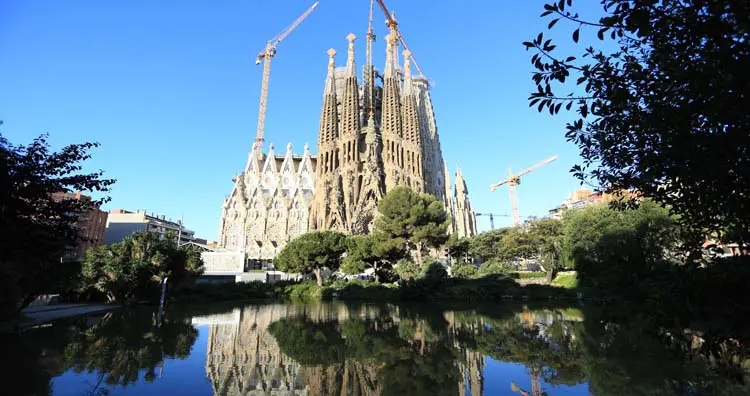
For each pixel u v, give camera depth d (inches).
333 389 507.8
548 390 505.7
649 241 1424.7
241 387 512.1
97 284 1509.6
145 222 5093.5
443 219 2363.4
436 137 5748.0
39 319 1042.7
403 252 2426.2
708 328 197.6
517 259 3649.1
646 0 161.0
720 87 159.0
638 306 228.8
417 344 799.7
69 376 531.2
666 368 596.4
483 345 786.8
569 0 171.8
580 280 2006.6
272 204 4761.3
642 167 221.0
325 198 4389.8
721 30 153.9
